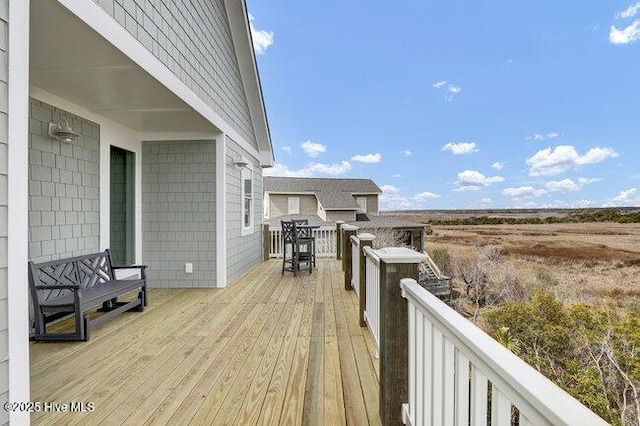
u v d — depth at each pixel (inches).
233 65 253.9
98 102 162.2
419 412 64.7
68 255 159.2
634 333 192.2
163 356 116.7
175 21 154.0
